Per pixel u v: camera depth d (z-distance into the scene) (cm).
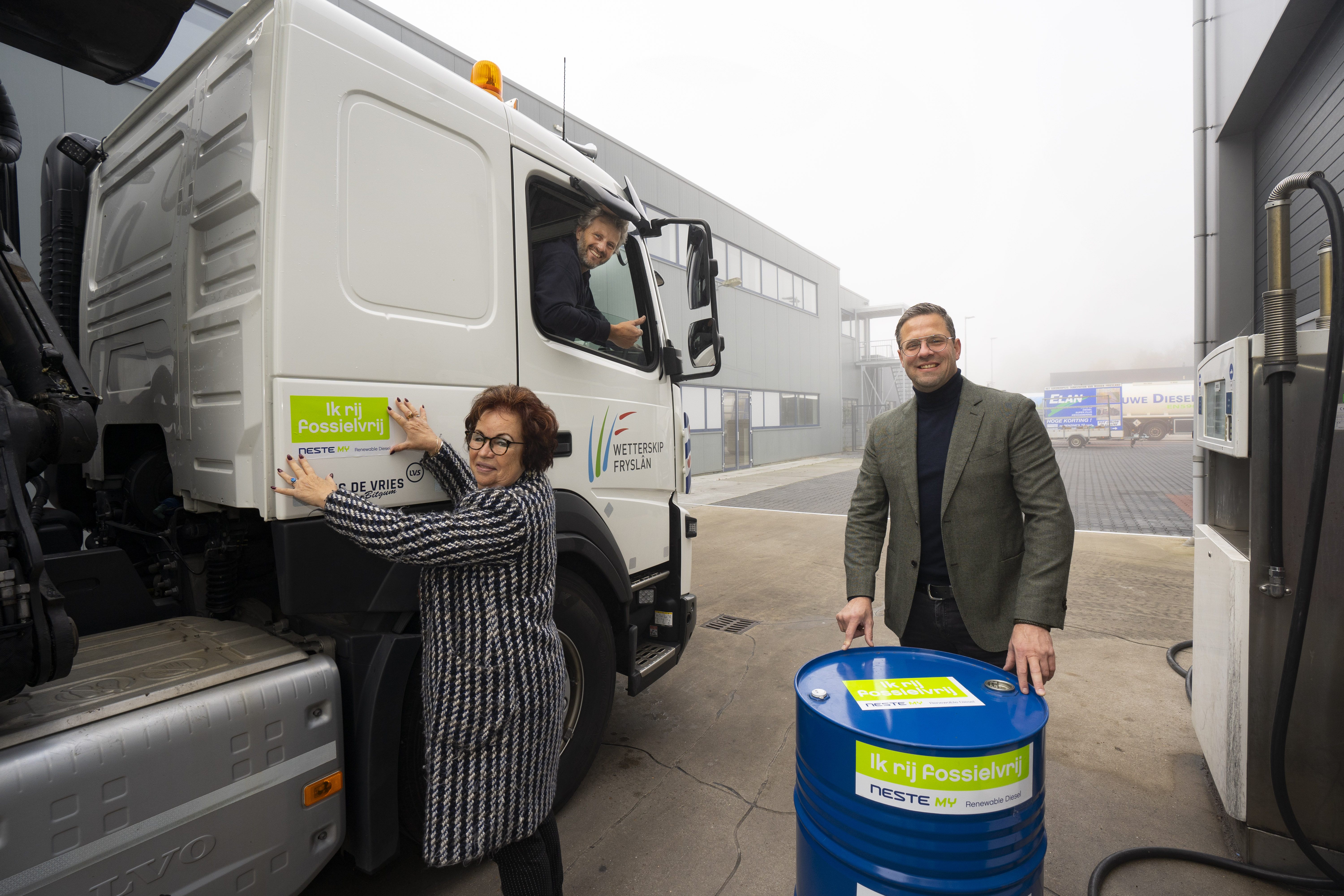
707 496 1227
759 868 216
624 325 269
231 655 155
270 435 153
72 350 155
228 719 138
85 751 118
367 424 170
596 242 251
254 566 200
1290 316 195
